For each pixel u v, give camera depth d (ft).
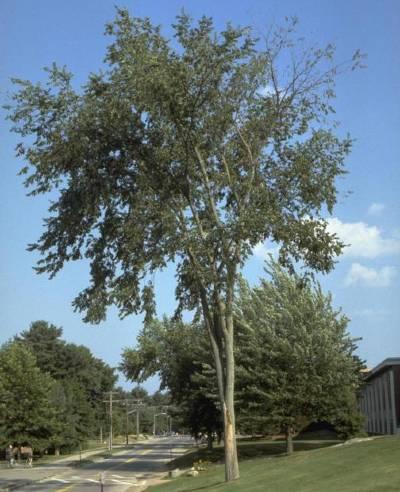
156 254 66.08
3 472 156.04
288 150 68.18
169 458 202.18
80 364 355.77
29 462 188.85
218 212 68.23
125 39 61.67
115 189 68.69
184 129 64.39
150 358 170.50
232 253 63.00
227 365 67.00
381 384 172.04
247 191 66.18
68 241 69.97
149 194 67.56
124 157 67.92
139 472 139.95
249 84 64.85
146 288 69.26
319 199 66.59
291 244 64.49
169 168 67.97
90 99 63.82
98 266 70.54
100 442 410.31
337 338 106.83
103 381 410.31
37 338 341.82
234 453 66.90
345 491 47.01
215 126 65.98
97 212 68.49
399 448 65.21
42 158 65.16
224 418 67.10
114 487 105.50
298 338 104.27
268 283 111.55
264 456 112.68
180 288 73.36
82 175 67.05
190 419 145.07
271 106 67.31
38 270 71.26
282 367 105.81
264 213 62.18
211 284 64.28
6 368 205.16
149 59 58.95
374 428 185.06
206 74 61.82
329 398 104.37
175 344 155.53
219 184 68.28
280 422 105.70
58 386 265.13
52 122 65.51
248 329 108.37
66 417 261.85
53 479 129.70
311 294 108.99
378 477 50.75
